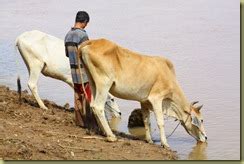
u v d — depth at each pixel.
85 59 13.13
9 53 24.59
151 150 12.89
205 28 28.72
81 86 14.09
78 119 14.24
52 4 37.91
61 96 18.39
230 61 22.36
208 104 17.14
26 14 34.66
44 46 15.73
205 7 34.34
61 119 14.68
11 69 22.02
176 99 13.98
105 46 13.05
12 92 17.53
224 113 16.31
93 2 37.78
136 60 13.45
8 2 39.84
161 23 30.27
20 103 15.93
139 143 13.44
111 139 13.13
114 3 37.09
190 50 24.19
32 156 11.39
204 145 13.96
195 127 14.18
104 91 13.13
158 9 34.53
